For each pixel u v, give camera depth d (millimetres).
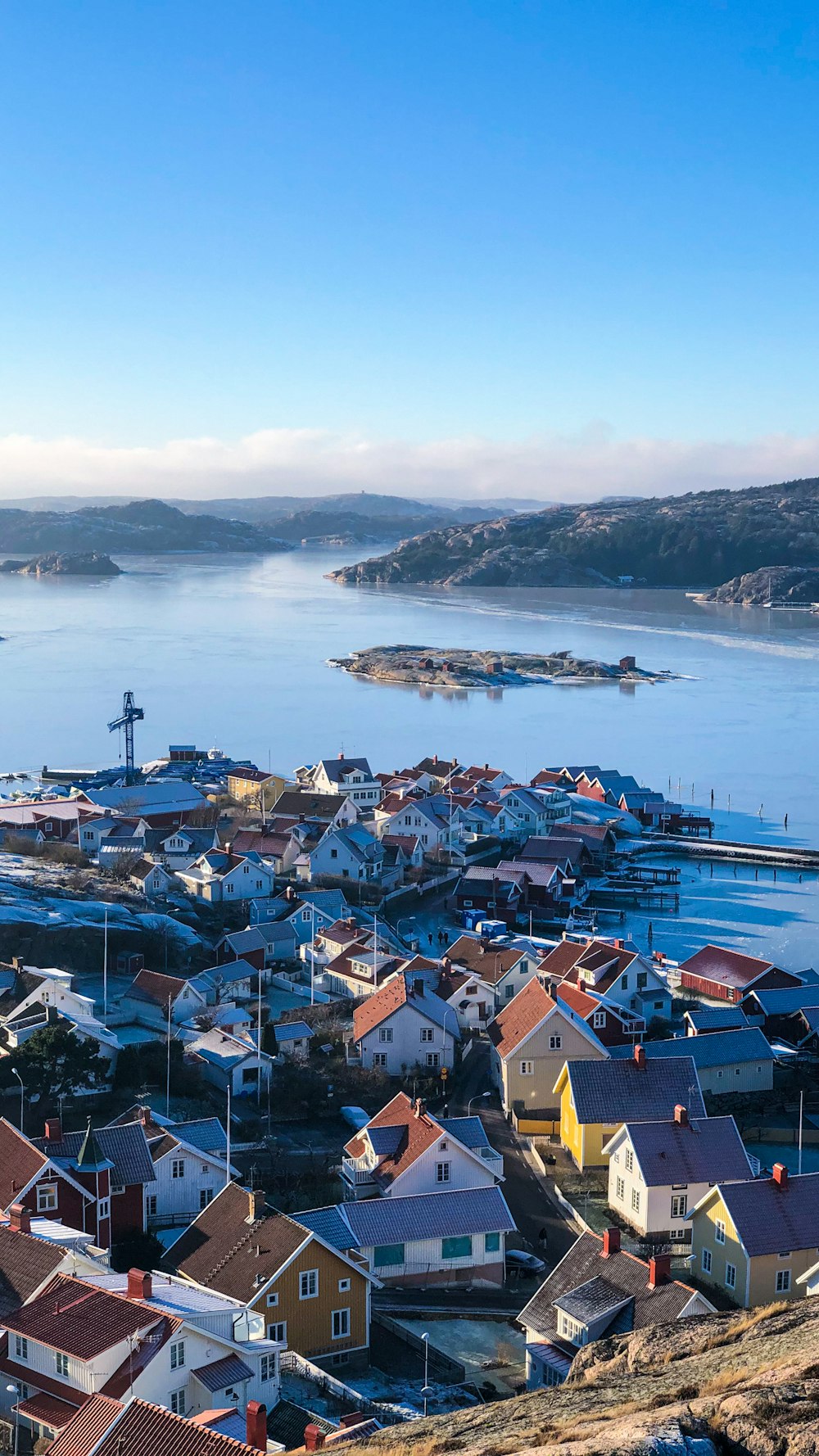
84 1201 57562
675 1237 65125
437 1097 86625
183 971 107000
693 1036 92188
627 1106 74562
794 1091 90438
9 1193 55625
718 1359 38062
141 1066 81688
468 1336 55938
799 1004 102812
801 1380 31641
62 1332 42531
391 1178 64875
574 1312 49500
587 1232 55562
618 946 112688
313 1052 89750
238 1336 45344
